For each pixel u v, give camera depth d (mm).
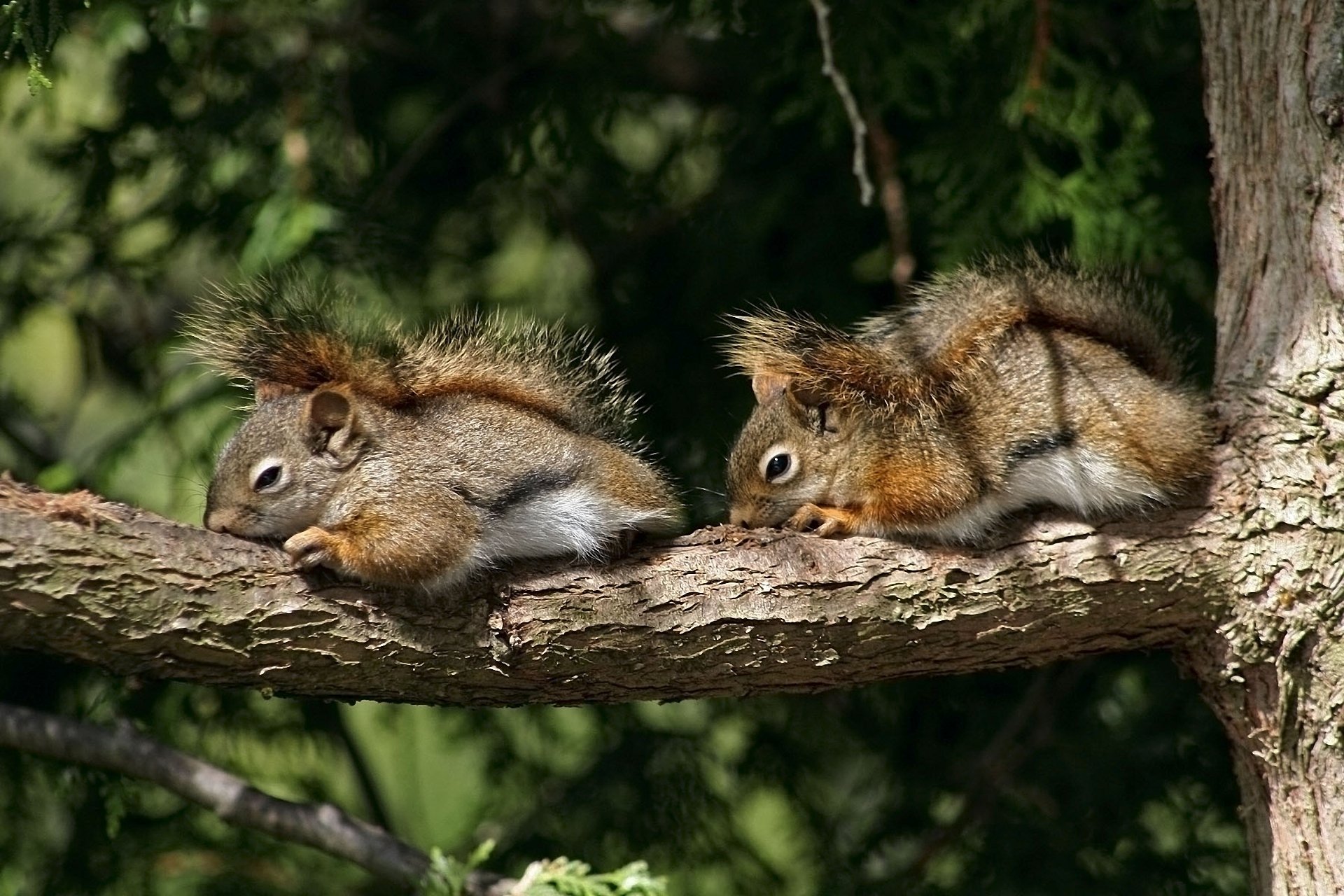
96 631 7477
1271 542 8562
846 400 9977
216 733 13609
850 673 8625
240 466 9164
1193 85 13195
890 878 13102
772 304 13242
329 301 9969
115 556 7492
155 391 13078
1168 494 8766
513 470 8883
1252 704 8711
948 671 8781
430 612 8266
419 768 16141
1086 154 11953
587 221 14578
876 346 9992
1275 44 9234
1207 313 13047
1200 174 13047
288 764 14023
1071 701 13633
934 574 8570
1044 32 11555
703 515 13359
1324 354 8797
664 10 13453
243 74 13438
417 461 8922
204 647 7719
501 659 8250
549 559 8742
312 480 9023
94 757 11195
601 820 13453
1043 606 8578
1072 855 12758
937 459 9141
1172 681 13273
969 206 12156
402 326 10555
